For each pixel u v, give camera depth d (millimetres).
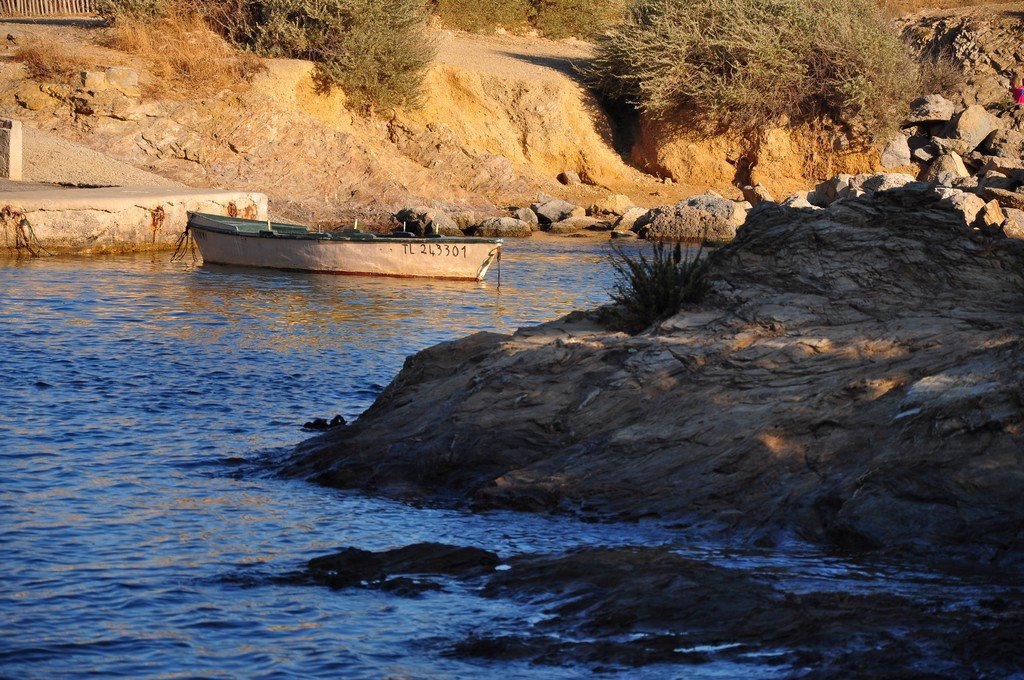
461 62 73500
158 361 25766
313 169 62656
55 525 14297
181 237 49812
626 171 72562
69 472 16906
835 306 17812
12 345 26984
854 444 14070
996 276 18062
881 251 18469
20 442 18516
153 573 12617
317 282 42875
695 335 17719
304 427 20453
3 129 53188
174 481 16656
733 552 12836
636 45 71438
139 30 65312
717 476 14320
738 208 61469
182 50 64500
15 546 13422
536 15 86438
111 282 39906
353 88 67125
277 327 31438
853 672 9227
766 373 15953
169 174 60219
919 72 75438
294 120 63656
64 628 11039
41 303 34094
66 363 25125
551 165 71688
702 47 71625
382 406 19594
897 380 14773
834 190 63906
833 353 16078
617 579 11656
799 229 19188
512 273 46281
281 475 17078
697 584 11289
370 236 44906
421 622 11117
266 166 61875
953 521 12602
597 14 87250
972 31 78875
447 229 59562
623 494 14562
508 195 66812
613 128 74688
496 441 16438
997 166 65562
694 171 72125
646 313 19250
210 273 44312
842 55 70500
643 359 17078
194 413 21219
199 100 62875
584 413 16562
